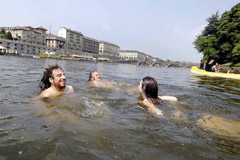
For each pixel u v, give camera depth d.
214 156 1.36
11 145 1.30
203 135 1.76
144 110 2.57
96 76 5.61
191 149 1.44
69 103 2.59
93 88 4.23
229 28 30.50
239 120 2.38
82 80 5.80
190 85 6.72
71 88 3.88
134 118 2.17
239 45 27.31
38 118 1.89
